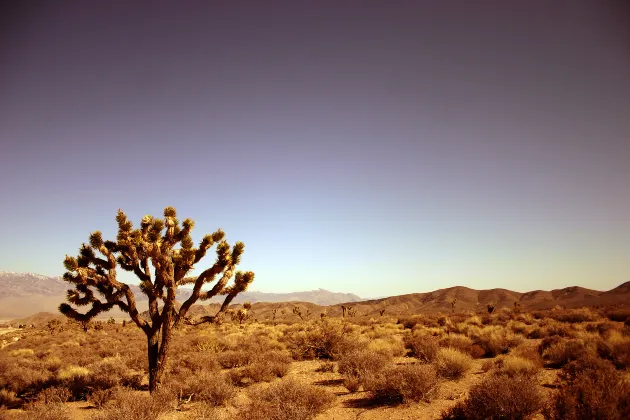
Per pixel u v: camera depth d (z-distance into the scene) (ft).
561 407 20.04
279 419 24.06
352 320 138.51
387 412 27.91
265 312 373.81
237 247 42.78
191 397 34.88
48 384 39.93
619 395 19.71
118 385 38.09
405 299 417.49
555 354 40.81
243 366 49.75
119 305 37.70
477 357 49.16
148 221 39.65
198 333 102.27
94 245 37.17
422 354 46.11
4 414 31.55
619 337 43.37
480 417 22.65
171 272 37.86
